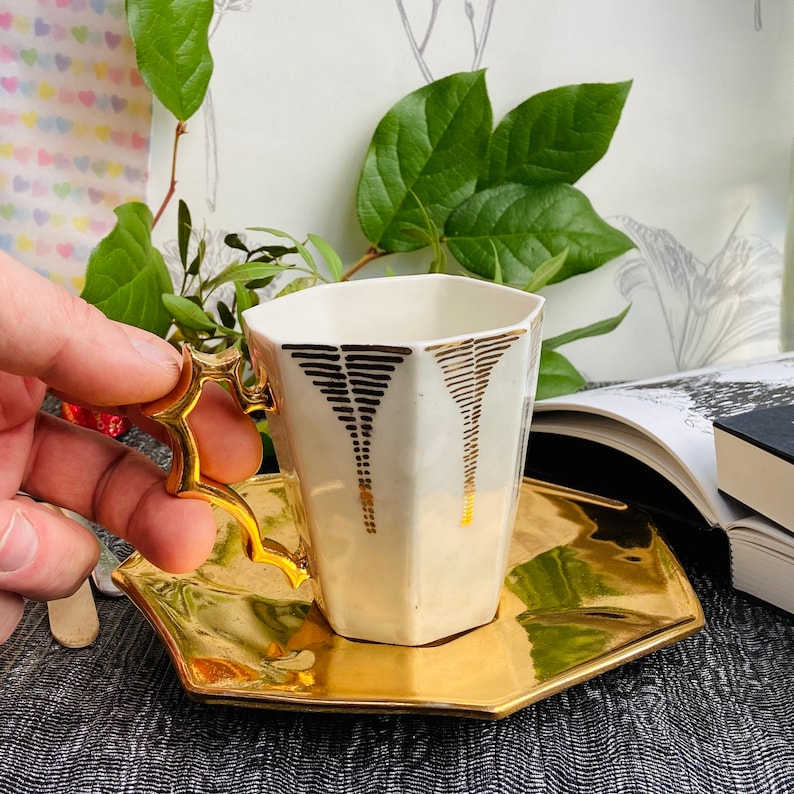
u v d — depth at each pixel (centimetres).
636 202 37
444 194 33
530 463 33
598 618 22
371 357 19
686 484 26
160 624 22
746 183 37
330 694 20
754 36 35
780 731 20
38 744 20
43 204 35
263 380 20
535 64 35
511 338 19
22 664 23
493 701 19
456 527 21
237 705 20
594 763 20
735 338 40
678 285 39
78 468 23
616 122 33
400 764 20
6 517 20
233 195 35
